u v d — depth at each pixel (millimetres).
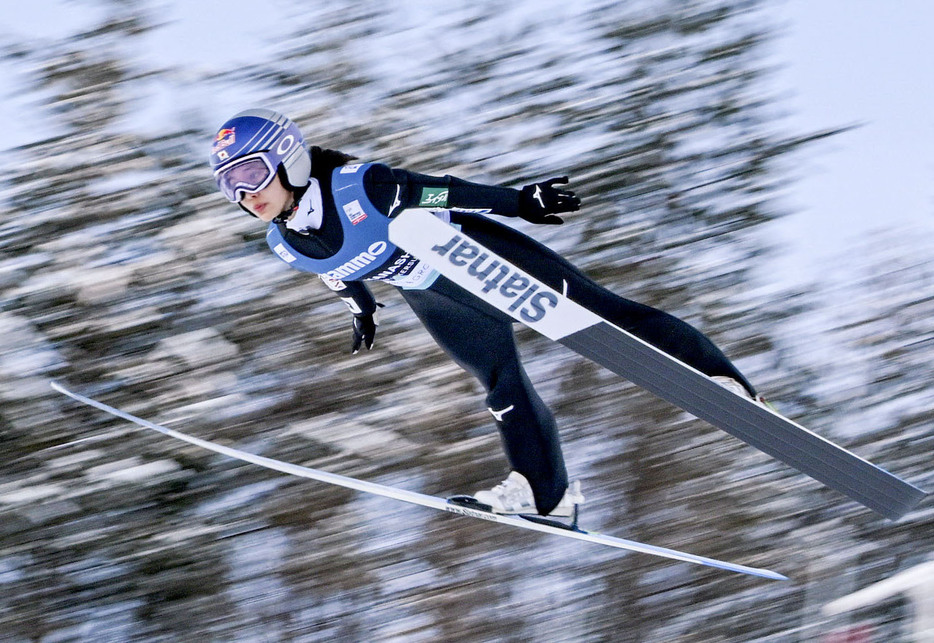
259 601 19281
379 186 8578
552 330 8742
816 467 9148
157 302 20891
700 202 22594
